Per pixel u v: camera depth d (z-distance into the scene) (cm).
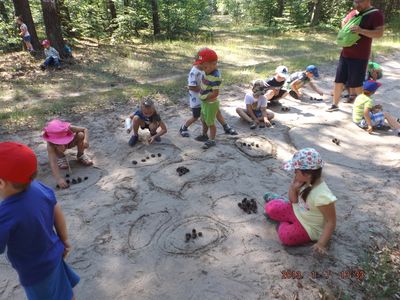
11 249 201
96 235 361
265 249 337
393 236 352
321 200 307
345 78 656
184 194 424
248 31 1972
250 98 605
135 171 477
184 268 317
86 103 737
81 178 463
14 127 624
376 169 477
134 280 306
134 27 1677
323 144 546
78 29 1555
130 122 542
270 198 397
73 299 265
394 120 585
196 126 617
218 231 362
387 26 1894
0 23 1403
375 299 283
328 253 328
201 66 484
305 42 1541
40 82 929
